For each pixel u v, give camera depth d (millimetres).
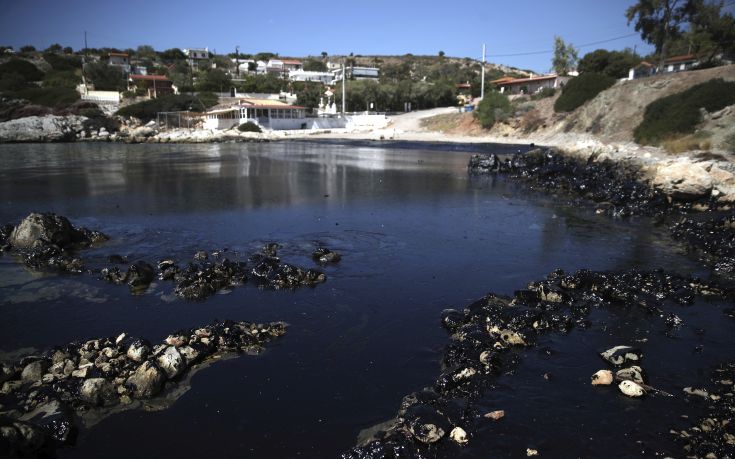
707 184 21484
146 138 65812
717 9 55781
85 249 14742
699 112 37688
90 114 74875
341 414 6824
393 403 7102
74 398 7004
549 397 7180
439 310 10508
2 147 55656
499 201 24078
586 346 8883
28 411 6727
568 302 10750
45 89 83250
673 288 11562
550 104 67125
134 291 11391
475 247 15570
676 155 34125
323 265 13414
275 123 83812
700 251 15406
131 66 120188
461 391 7270
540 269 13461
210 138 67000
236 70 146375
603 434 6340
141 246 15070
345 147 58438
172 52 150000
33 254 13391
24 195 23984
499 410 6801
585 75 61344
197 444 6199
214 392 7312
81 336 9141
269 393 7312
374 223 18594
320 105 105062
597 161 32062
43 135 63812
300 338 9086
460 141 64500
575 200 24547
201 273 11852
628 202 22578
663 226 18922
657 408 6930
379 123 88875
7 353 8492
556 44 95188
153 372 7309
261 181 29359
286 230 17219
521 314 9531
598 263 14070
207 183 28312
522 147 55875
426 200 23891
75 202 22250
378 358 8398
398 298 11141
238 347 8617
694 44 66000
